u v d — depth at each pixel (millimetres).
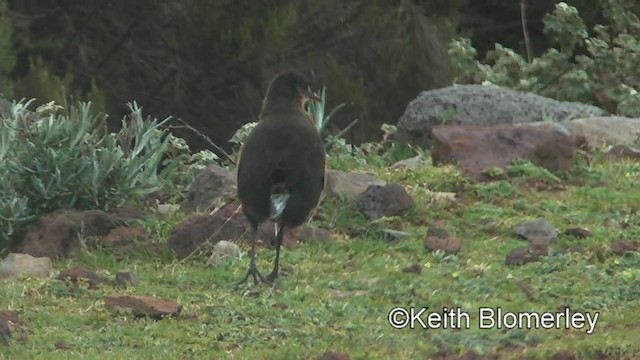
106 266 13008
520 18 27688
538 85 21922
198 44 19422
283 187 11664
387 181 15367
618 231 13812
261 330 11172
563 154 15703
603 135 17141
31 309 11516
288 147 11711
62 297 11891
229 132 19500
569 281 12453
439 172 15453
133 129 14891
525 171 15344
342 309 11672
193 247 13391
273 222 12898
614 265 12883
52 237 13312
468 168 15555
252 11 19484
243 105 19469
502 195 14914
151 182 14953
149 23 19391
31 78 18922
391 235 13867
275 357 10516
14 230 13508
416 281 12477
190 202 14773
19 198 13648
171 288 12328
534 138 15766
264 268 12891
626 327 11219
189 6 19391
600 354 10516
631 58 22438
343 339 10930
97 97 18938
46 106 15945
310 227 13812
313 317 11492
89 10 19375
